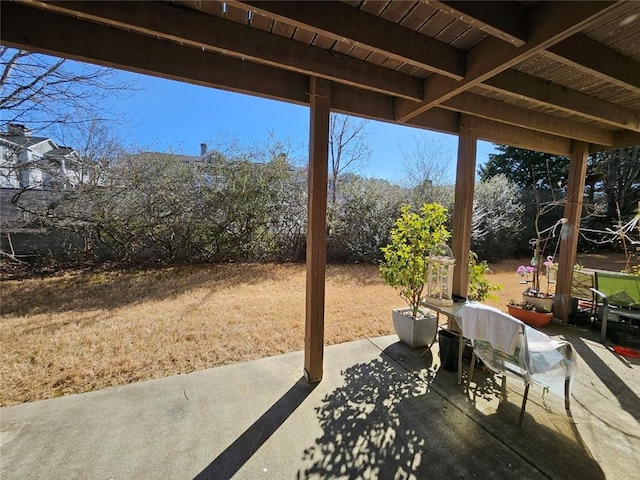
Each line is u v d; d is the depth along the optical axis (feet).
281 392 7.34
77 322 11.53
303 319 12.25
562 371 6.23
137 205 20.71
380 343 10.32
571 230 12.43
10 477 4.89
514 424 6.33
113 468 5.09
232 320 12.02
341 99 7.89
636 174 27.53
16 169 18.71
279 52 5.95
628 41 5.78
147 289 16.08
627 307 11.13
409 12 5.18
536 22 4.84
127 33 5.82
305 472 5.09
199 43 5.28
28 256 19.10
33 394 7.13
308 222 7.67
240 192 22.65
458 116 9.80
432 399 7.16
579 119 10.19
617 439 5.94
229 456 5.39
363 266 23.54
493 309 6.64
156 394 7.15
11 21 5.05
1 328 10.90
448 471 5.15
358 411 6.68
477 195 27.48
